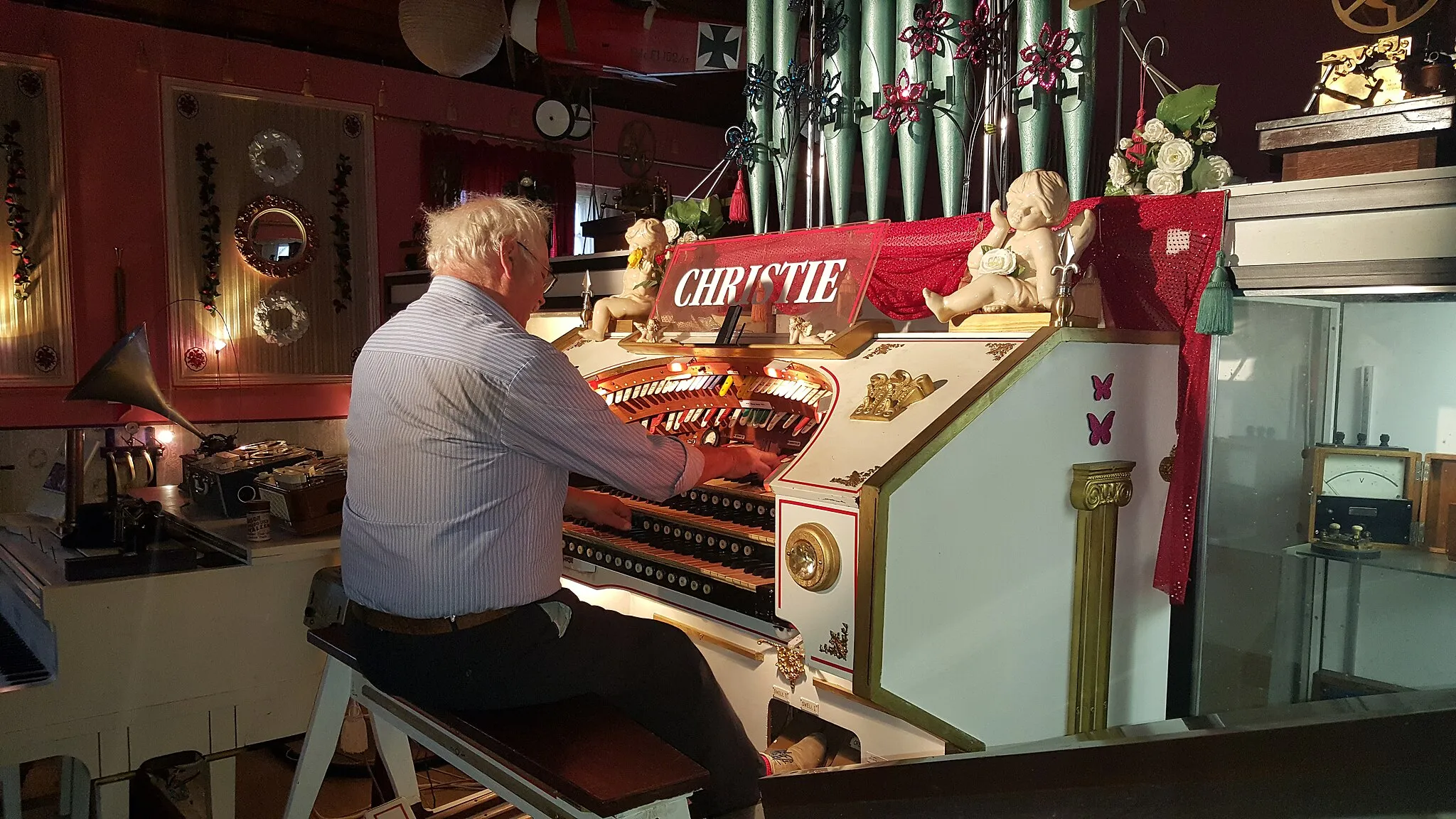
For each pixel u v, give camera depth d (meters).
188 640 2.64
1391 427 2.35
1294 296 1.95
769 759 1.93
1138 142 1.95
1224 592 2.12
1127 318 1.96
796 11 2.57
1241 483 2.14
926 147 2.32
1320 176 1.95
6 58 4.49
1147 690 1.92
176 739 2.64
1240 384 2.11
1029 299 1.81
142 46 4.86
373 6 4.98
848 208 2.54
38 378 4.64
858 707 1.84
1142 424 1.86
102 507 2.91
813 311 2.13
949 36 2.20
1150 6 3.77
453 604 1.63
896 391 1.68
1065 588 1.74
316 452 3.52
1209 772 1.19
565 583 2.67
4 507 4.50
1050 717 1.75
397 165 5.81
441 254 1.75
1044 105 2.11
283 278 5.39
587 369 2.57
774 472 1.83
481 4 3.97
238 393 5.27
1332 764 1.17
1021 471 1.64
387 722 2.09
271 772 3.24
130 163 4.87
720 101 6.77
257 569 2.75
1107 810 1.16
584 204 6.75
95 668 2.49
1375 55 1.91
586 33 4.16
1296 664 2.36
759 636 2.04
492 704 1.65
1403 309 2.32
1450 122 1.72
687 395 2.38
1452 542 2.22
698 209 2.78
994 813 1.21
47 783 3.20
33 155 4.59
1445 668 2.26
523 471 1.65
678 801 1.45
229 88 5.15
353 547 1.74
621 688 1.73
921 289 2.25
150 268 4.96
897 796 1.32
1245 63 3.54
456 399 1.59
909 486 1.48
